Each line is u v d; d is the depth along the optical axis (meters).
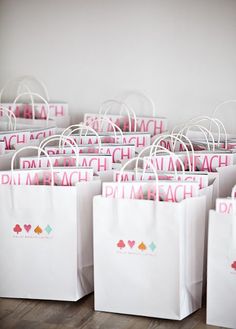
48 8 4.12
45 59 4.19
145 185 2.60
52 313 2.66
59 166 3.00
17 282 2.73
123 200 2.52
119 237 2.55
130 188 2.59
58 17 4.10
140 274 2.55
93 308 2.70
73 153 3.15
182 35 3.79
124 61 3.97
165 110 3.92
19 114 4.18
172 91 3.88
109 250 2.58
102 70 4.04
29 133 3.53
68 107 4.18
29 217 2.66
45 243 2.67
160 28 3.84
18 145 3.31
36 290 2.72
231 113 3.75
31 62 4.23
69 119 4.10
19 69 4.28
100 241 2.58
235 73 3.70
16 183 2.72
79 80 4.12
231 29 3.66
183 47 3.80
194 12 3.73
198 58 3.77
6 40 4.27
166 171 2.82
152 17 3.84
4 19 4.24
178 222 2.45
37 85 4.26
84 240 2.71
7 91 4.35
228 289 2.46
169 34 3.82
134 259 2.55
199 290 2.65
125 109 4.02
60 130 3.72
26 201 2.65
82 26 4.05
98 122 3.89
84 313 2.65
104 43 4.00
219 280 2.46
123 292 2.59
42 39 4.17
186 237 2.52
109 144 3.26
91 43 4.04
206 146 3.40
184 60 3.81
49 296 2.71
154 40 3.87
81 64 4.10
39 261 2.69
